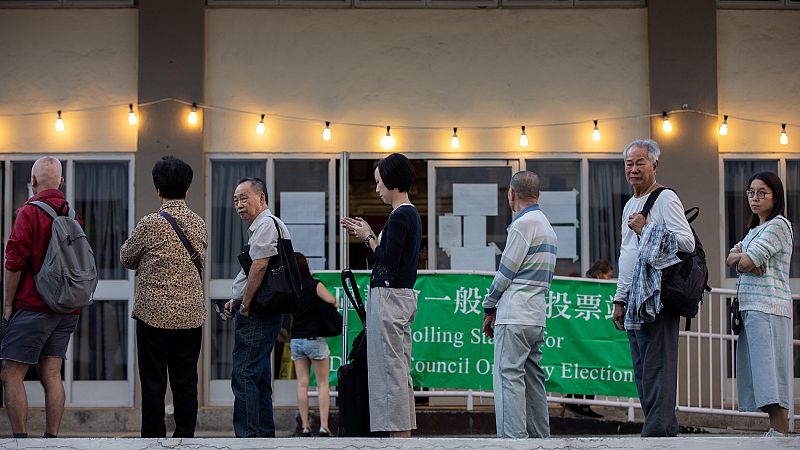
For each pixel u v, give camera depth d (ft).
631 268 25.25
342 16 39.40
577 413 37.04
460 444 21.74
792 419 32.45
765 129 39.45
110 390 38.63
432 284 34.65
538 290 26.13
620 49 39.37
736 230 39.42
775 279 26.27
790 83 39.58
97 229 39.09
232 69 39.22
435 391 35.09
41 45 39.11
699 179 38.86
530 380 26.71
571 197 39.37
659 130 39.06
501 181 39.37
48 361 27.17
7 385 26.58
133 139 38.93
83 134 38.93
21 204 39.01
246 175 39.34
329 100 39.24
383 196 26.30
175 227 25.89
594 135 39.11
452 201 39.27
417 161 39.37
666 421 24.18
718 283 38.50
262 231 26.76
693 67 39.11
